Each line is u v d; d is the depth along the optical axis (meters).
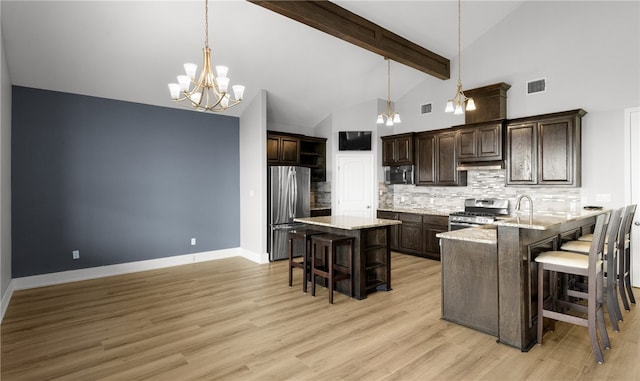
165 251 5.36
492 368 2.38
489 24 5.34
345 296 3.93
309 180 6.22
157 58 4.38
